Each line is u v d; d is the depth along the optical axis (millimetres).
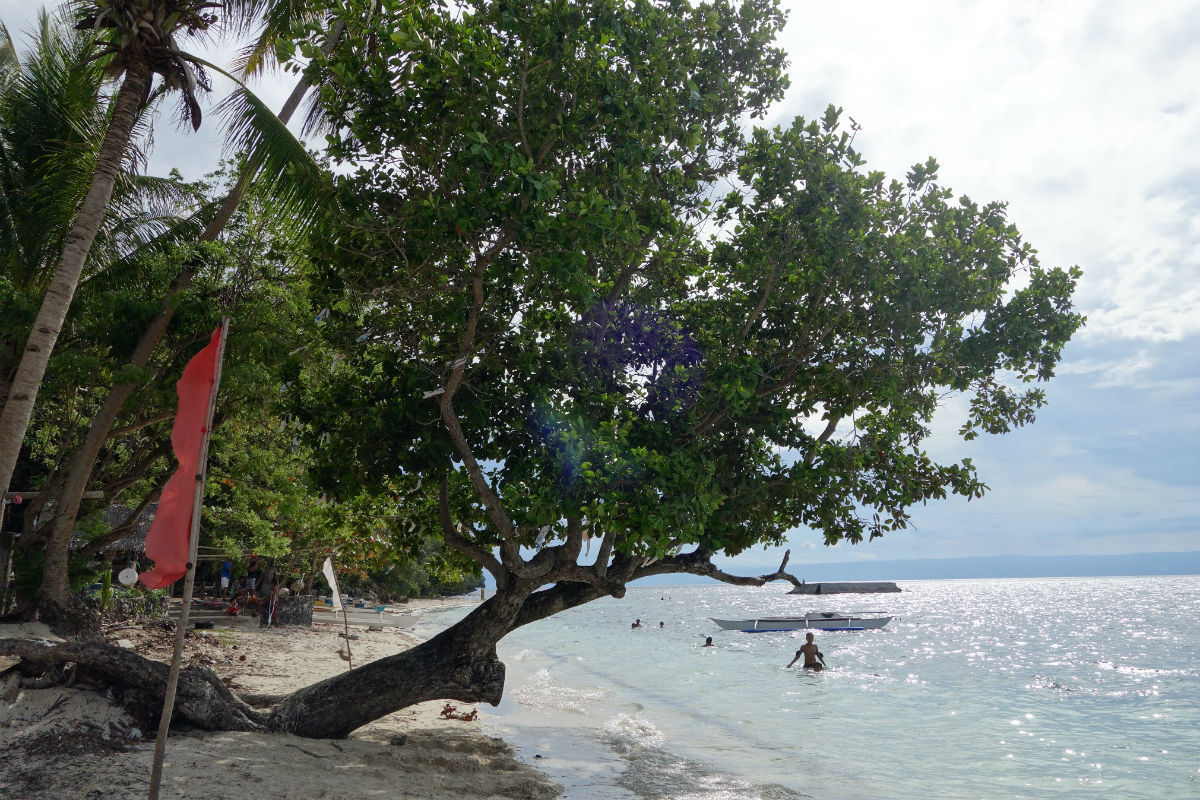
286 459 25781
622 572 12125
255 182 16750
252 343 15750
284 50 9812
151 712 9844
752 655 34062
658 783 11039
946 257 11867
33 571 15773
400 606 71375
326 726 10805
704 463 10477
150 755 8523
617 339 12836
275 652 21250
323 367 15578
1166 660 34094
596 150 10477
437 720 14789
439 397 10992
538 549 11523
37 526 20031
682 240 13391
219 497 28062
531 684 22781
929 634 51594
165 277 15742
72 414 19078
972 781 12281
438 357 11875
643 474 10070
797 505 12625
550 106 9820
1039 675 28000
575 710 17875
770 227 11586
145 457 19828
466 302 10703
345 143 10492
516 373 11781
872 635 46312
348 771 9188
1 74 17422
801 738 15656
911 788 11711
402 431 11133
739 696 21734
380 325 11961
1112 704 21312
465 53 9430
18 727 8797
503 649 36219
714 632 49531
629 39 9930
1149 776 12812
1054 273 12211
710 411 11633
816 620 47281
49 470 21406
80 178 16875
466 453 10625
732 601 121875
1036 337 11781
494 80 9430
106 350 17938
